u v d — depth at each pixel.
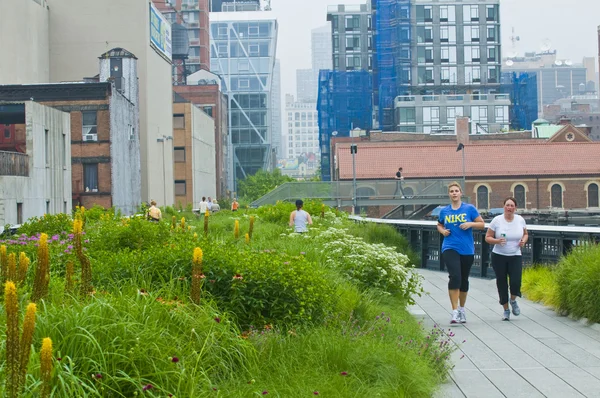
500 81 131.62
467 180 88.81
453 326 12.11
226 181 140.00
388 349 8.05
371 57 138.12
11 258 7.40
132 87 74.19
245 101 146.62
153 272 9.47
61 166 51.78
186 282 8.88
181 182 101.25
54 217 21.41
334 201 60.22
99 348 6.02
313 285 9.54
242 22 147.38
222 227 26.61
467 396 7.76
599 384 8.20
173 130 100.25
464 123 100.25
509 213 12.74
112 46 81.75
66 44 82.19
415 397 7.34
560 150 91.56
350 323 9.44
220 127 130.62
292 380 7.09
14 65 73.62
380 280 13.45
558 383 8.27
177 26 129.38
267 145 145.88
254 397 6.57
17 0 74.12
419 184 61.25
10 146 52.59
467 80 129.75
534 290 14.92
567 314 12.99
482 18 130.00
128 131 71.56
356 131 117.81
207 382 6.42
